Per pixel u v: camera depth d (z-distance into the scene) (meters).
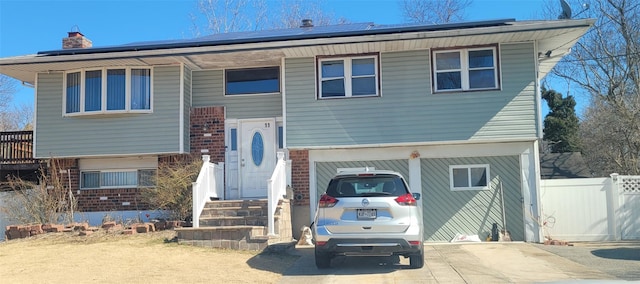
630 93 24.67
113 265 9.55
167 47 14.59
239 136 15.84
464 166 14.68
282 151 15.66
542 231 14.09
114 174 16.17
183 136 15.34
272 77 15.98
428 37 13.48
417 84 14.44
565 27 13.05
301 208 14.90
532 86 14.03
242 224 12.67
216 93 16.05
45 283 8.29
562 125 33.72
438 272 9.35
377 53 14.67
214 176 14.57
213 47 14.20
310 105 14.73
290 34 15.34
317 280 8.73
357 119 14.54
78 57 14.69
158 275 8.84
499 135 14.00
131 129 15.39
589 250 12.21
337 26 18.09
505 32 13.28
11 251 11.26
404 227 8.87
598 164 30.41
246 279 8.74
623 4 23.75
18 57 14.84
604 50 24.75
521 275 9.12
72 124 15.57
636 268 9.73
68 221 14.67
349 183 9.29
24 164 16.47
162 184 13.92
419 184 14.65
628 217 14.65
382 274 9.16
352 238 8.84
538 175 14.23
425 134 14.24
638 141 24.89
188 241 11.57
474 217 14.53
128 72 15.40
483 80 14.30
